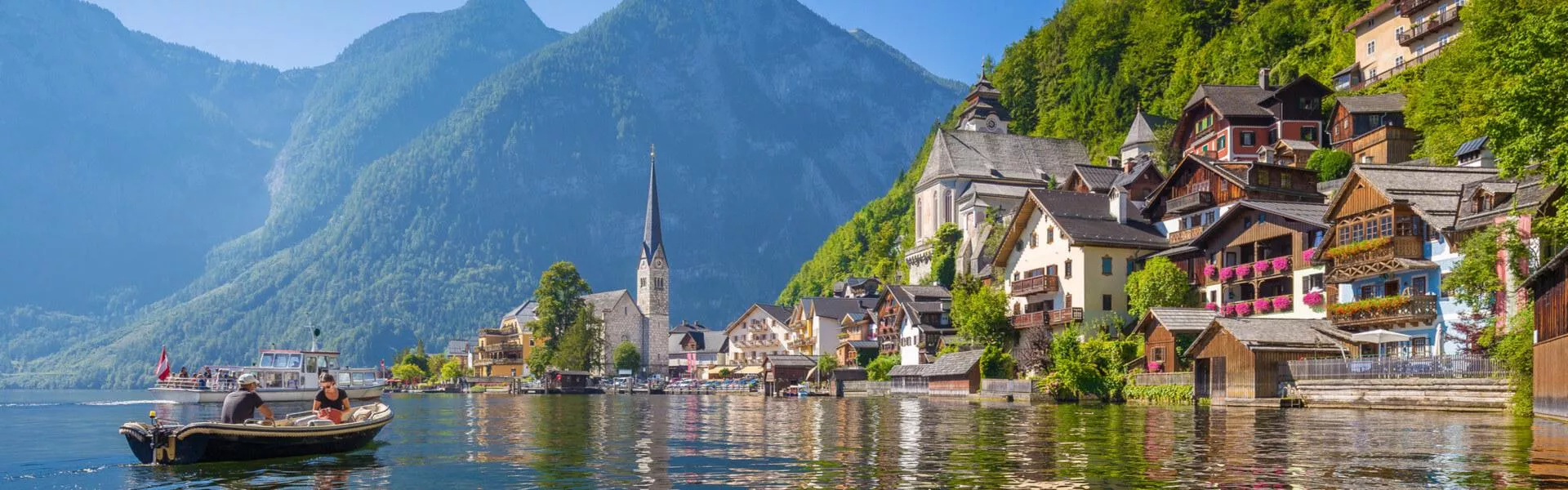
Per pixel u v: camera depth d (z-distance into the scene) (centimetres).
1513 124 3962
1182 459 2783
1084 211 8862
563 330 18138
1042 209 8906
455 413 6475
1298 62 13562
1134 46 18325
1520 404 4206
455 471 2738
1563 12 3878
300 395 10169
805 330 16112
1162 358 6694
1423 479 2320
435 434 4166
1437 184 5947
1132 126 14225
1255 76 14200
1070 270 8525
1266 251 7144
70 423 5572
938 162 15412
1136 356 7150
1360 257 5966
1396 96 9706
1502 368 4438
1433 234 5688
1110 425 4194
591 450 3328
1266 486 2247
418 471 2744
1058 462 2750
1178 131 11975
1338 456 2788
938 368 9269
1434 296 5603
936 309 11600
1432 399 4719
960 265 13775
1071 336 7256
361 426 3266
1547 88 3788
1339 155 9288
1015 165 15325
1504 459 2636
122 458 3206
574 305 18362
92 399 14012
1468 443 3039
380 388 10981
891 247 19250
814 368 12719
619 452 3231
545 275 18312
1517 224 4931
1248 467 2577
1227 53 15162
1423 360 4812
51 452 3466
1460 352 4975
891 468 2684
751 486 2391
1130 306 8069
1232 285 7269
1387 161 9194
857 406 7225
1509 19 7369
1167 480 2366
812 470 2661
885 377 11162
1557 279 3712
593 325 18062
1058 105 19688
